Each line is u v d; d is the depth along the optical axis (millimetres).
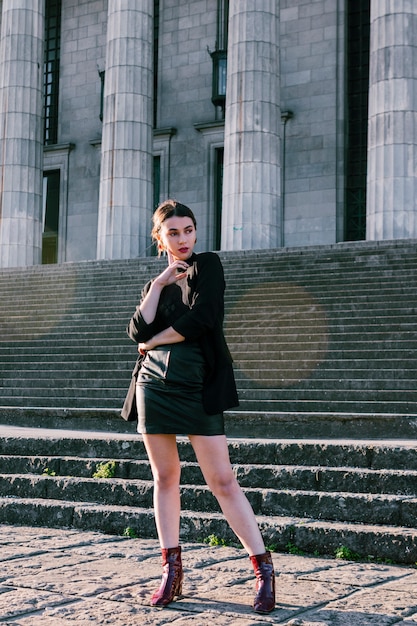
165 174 30359
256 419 8930
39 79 25891
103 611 4066
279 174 21750
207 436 4082
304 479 6527
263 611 4008
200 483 6859
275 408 10805
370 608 4137
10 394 13234
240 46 21812
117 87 24047
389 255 15859
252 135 21453
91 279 18578
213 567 5137
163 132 30141
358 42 28156
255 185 21297
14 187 25141
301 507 6184
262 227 21203
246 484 6715
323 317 13539
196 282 4137
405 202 19516
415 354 11523
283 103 28438
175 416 4086
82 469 7461
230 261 17547
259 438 8836
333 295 14438
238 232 21266
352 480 6367
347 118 27875
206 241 29516
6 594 4410
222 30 29953
